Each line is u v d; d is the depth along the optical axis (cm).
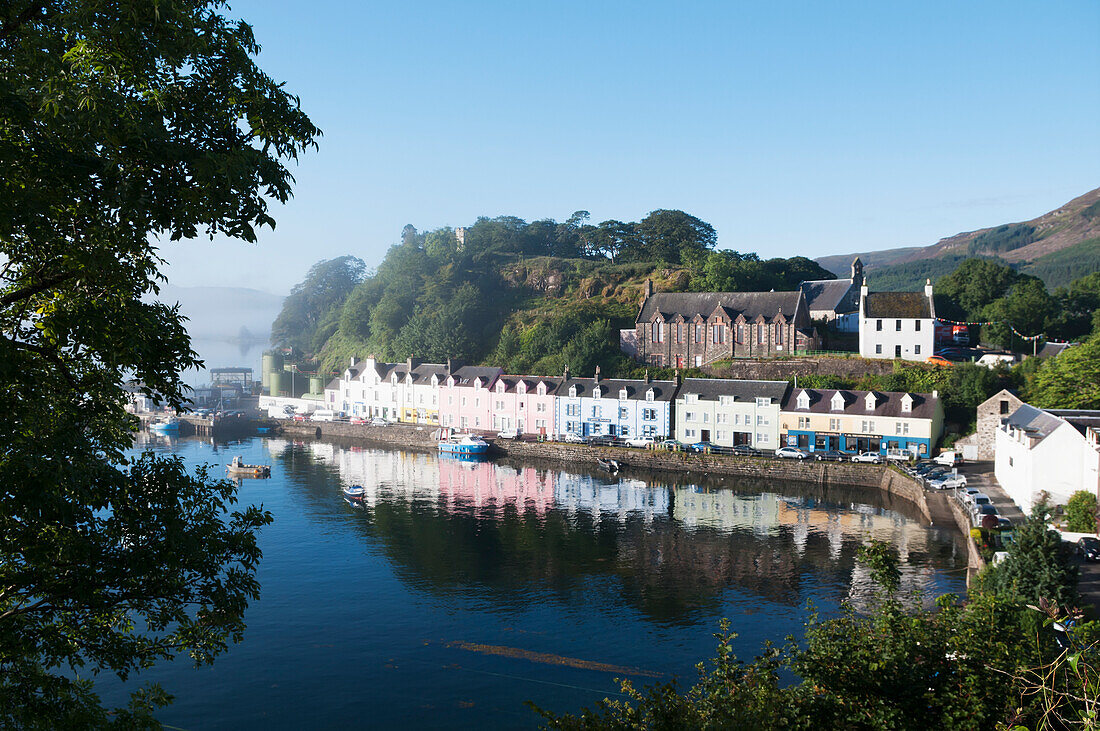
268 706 3697
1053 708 1416
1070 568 3152
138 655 1652
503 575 5503
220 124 1432
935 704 1680
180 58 1351
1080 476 5581
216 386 18575
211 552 1588
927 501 6894
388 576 5497
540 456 10381
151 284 1534
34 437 1364
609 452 9775
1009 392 8331
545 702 3706
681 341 12044
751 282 13675
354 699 3759
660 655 4188
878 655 1777
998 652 1747
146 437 13112
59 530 1473
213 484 1761
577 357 12325
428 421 12838
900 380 9575
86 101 1184
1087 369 7269
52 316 1375
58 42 1267
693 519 6962
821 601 4894
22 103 1162
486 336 15688
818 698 1747
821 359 10494
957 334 11238
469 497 8019
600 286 16175
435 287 16762
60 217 1288
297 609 4891
